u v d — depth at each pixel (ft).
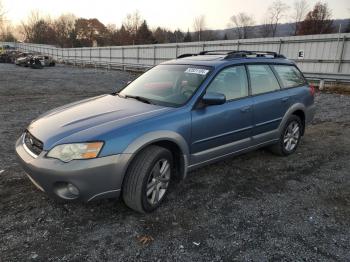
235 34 233.14
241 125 13.97
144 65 94.02
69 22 342.64
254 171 15.07
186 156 11.91
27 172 10.34
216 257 8.91
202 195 12.51
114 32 304.30
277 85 16.20
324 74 47.78
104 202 11.69
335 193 13.00
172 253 9.04
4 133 20.57
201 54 16.99
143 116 11.07
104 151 9.74
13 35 331.77
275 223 10.68
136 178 10.31
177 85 13.34
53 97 38.68
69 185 9.73
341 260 8.87
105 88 50.16
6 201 11.67
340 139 20.76
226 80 13.65
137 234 9.88
